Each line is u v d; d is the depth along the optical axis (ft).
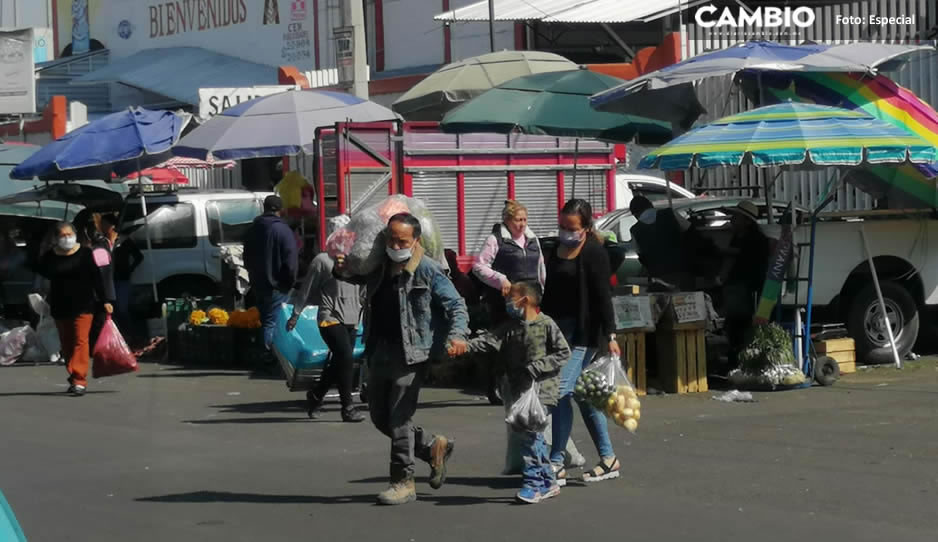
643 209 49.90
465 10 87.04
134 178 81.05
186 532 26.89
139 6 150.61
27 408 46.14
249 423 41.55
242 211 70.03
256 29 134.00
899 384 44.86
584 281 29.86
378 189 53.98
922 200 49.34
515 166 56.34
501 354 28.71
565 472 30.89
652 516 27.12
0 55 123.34
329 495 30.14
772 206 53.21
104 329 49.90
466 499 29.30
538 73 62.64
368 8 121.08
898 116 49.55
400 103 65.57
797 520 26.35
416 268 28.04
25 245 71.46
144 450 36.81
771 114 44.04
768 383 44.01
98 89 144.56
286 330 42.55
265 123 59.52
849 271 48.24
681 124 57.21
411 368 28.43
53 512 28.99
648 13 75.72
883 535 24.99
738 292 46.57
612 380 29.68
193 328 60.64
